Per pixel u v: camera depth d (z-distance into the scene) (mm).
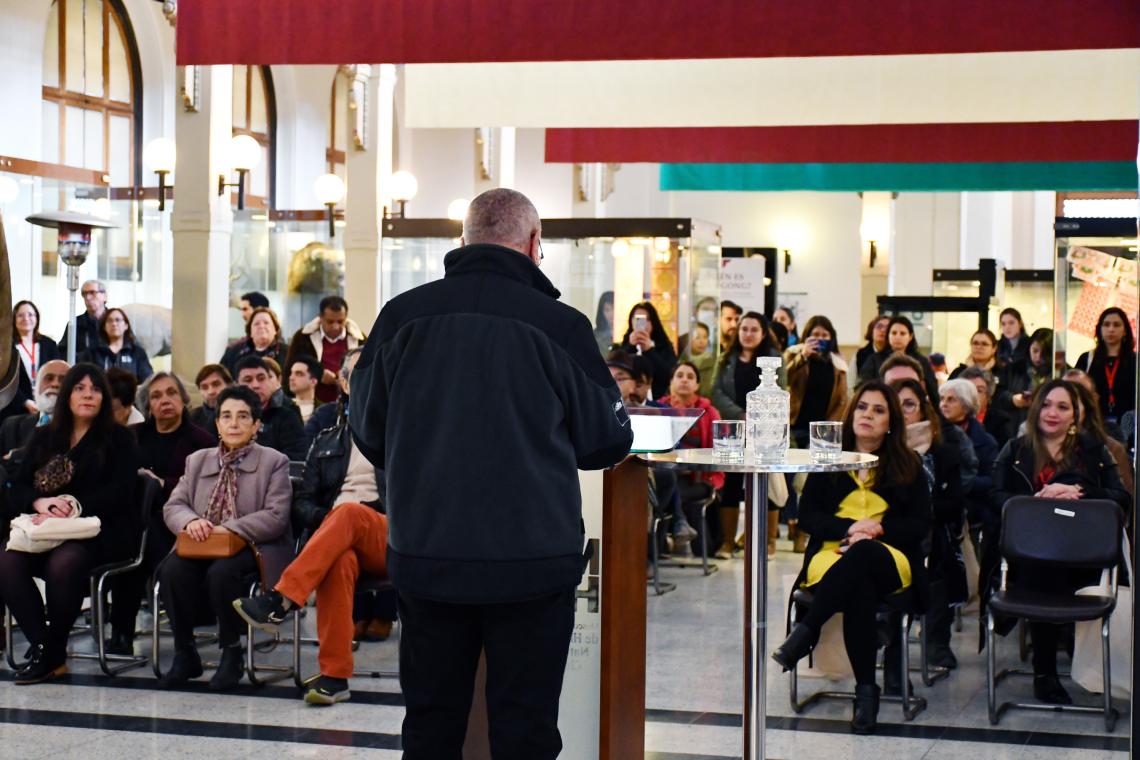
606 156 12188
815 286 24094
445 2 6500
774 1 6270
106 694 6324
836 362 10992
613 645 4184
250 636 6480
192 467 6922
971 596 8078
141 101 18469
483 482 3400
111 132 18031
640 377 10031
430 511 3414
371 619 7594
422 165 23812
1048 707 6160
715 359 12047
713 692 6500
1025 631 7129
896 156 11836
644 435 4055
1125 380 9766
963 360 16406
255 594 6602
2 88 15672
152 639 7504
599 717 4207
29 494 6785
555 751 3484
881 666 6621
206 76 11859
